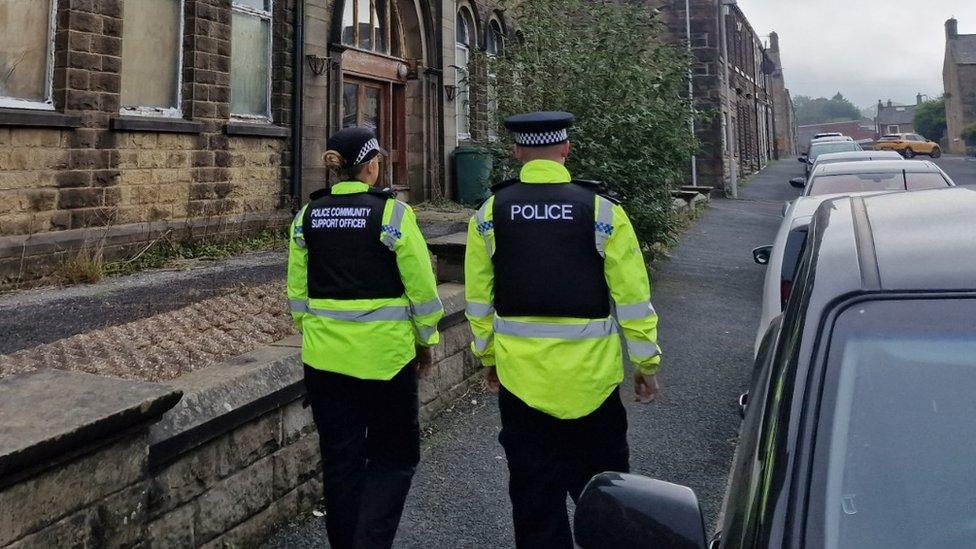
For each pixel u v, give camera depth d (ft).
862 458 5.21
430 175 44.80
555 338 9.35
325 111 35.24
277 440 12.67
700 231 52.19
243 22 31.48
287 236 31.78
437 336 11.65
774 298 16.89
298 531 12.73
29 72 23.45
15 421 8.48
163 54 27.84
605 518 5.68
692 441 16.31
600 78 28.76
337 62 35.88
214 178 29.55
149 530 10.08
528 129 9.91
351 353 10.82
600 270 9.52
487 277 10.09
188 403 10.87
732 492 6.57
